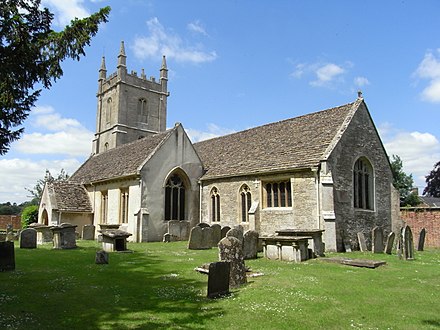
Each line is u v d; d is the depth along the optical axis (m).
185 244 23.33
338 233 20.20
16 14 9.27
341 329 6.68
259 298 8.61
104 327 6.61
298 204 21.27
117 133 48.22
